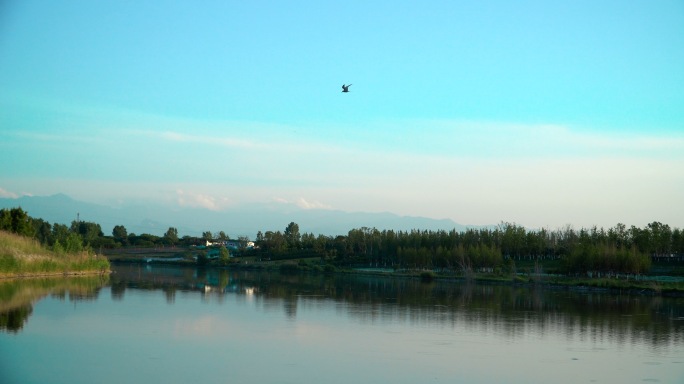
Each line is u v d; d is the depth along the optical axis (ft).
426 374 88.53
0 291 184.14
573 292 279.08
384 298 217.36
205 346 104.94
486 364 96.48
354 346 109.09
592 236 425.69
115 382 79.10
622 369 94.99
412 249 466.29
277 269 496.23
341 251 572.10
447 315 161.89
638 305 208.23
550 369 94.02
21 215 338.95
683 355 106.83
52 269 272.72
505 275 383.24
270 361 94.38
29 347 98.73
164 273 378.53
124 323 127.65
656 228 398.42
